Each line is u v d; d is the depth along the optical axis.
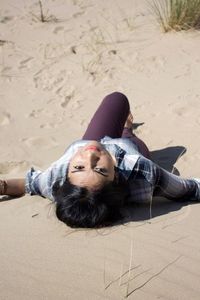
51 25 7.53
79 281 2.86
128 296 2.73
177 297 2.73
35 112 5.51
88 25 7.47
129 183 3.52
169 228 3.32
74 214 3.27
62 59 6.57
